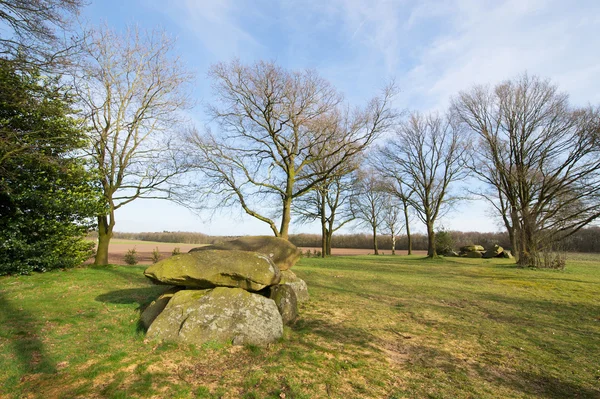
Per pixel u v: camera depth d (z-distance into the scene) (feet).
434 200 108.78
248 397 12.55
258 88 55.57
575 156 67.62
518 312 28.63
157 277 20.57
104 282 37.45
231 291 20.12
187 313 19.04
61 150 43.06
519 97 73.82
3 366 14.60
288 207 63.31
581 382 15.08
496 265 73.82
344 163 64.28
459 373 15.58
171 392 12.80
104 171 49.73
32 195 39.45
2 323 21.03
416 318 25.26
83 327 20.56
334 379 14.33
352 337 20.06
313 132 60.59
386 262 80.43
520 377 15.47
